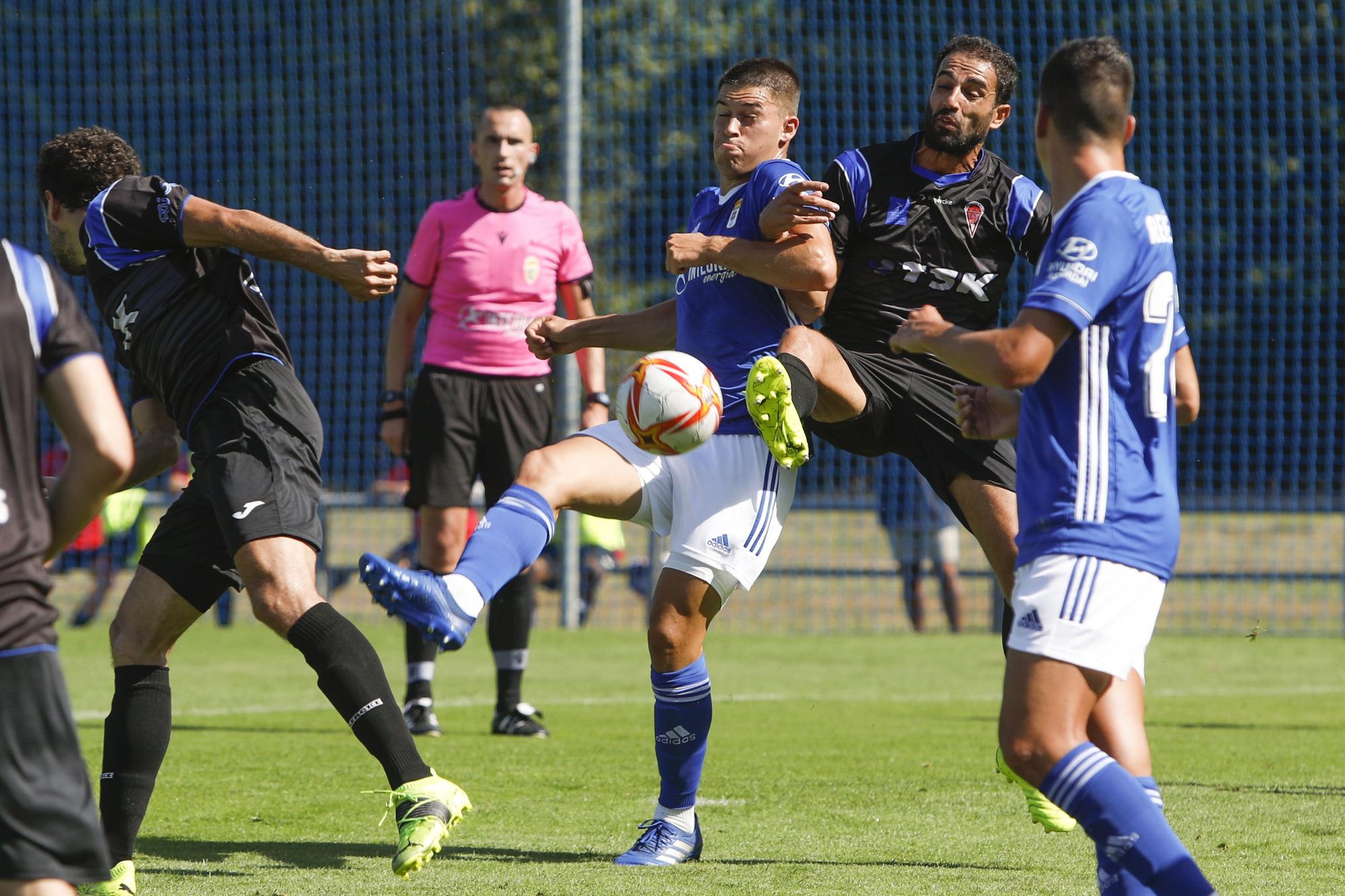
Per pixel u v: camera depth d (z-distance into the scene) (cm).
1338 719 2494
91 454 873
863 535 6175
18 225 6969
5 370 848
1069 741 968
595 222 5962
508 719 2275
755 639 3906
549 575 4497
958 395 1191
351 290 1315
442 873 1298
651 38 6412
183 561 1330
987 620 4562
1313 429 5800
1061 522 988
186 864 1342
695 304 1499
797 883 1252
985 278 1622
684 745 1378
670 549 1426
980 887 1237
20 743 837
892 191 1606
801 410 1322
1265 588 4884
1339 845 1417
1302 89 6569
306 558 1281
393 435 2397
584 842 1467
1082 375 998
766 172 1477
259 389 1326
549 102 6444
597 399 2378
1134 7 6253
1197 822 1534
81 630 3997
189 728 2322
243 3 6688
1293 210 6812
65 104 7019
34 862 834
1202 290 6912
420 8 6625
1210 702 2750
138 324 1340
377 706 1239
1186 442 6888
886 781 1836
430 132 6669
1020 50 5878
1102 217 995
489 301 2325
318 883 1252
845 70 6034
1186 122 6544
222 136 6956
